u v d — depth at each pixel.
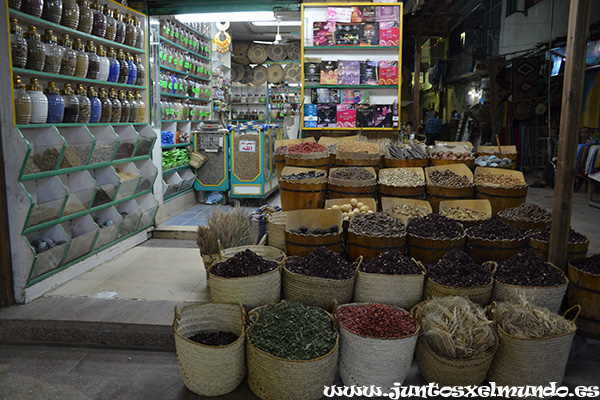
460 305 2.64
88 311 3.30
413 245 3.38
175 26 7.04
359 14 5.66
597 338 3.00
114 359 3.02
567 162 3.05
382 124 5.78
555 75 10.48
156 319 3.17
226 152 7.23
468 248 3.45
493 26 14.92
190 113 7.67
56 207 3.63
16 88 3.34
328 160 4.68
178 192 6.81
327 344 2.51
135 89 5.22
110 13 4.62
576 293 3.04
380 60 5.76
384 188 4.18
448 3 10.59
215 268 3.08
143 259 4.63
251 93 13.25
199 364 2.52
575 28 2.94
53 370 2.88
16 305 3.42
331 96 5.78
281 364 2.37
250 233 3.95
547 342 2.50
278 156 5.14
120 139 4.65
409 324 2.63
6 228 3.37
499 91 11.70
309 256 3.18
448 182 4.22
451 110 18.48
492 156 4.91
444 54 19.47
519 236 3.38
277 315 2.69
